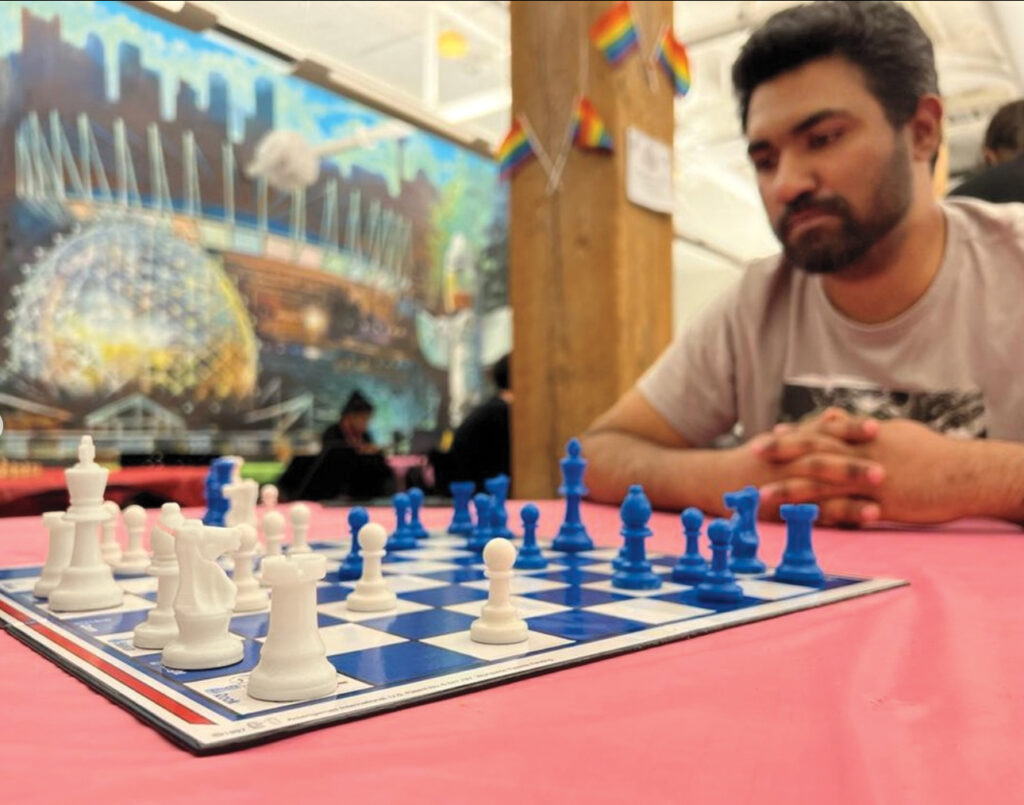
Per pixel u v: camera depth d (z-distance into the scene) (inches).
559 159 90.9
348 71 152.9
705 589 29.6
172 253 188.9
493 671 20.0
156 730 16.3
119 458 155.0
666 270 96.1
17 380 163.8
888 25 56.4
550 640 23.5
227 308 199.8
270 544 38.0
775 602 29.0
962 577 33.6
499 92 202.8
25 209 164.9
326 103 219.6
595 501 70.1
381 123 231.9
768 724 16.0
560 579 35.7
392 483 140.4
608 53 87.2
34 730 16.4
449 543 48.9
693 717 16.5
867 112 57.1
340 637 24.4
